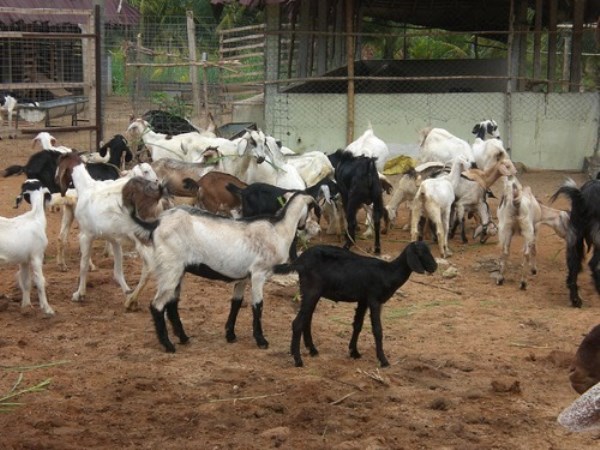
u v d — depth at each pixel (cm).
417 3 2570
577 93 2044
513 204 1142
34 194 954
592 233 1039
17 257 938
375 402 739
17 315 972
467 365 842
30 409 709
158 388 764
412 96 2045
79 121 2733
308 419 696
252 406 720
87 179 1020
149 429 673
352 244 1323
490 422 698
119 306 1020
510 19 2034
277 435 656
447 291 1139
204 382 780
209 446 641
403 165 1828
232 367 820
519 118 2053
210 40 3180
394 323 988
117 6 3238
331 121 2039
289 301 1064
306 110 2036
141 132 1717
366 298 823
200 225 852
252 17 3147
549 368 841
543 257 1345
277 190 1158
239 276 871
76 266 1209
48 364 821
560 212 1201
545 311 1054
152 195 999
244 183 1226
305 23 2198
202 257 855
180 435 663
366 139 1569
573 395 766
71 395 745
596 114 2050
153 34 3234
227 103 2389
